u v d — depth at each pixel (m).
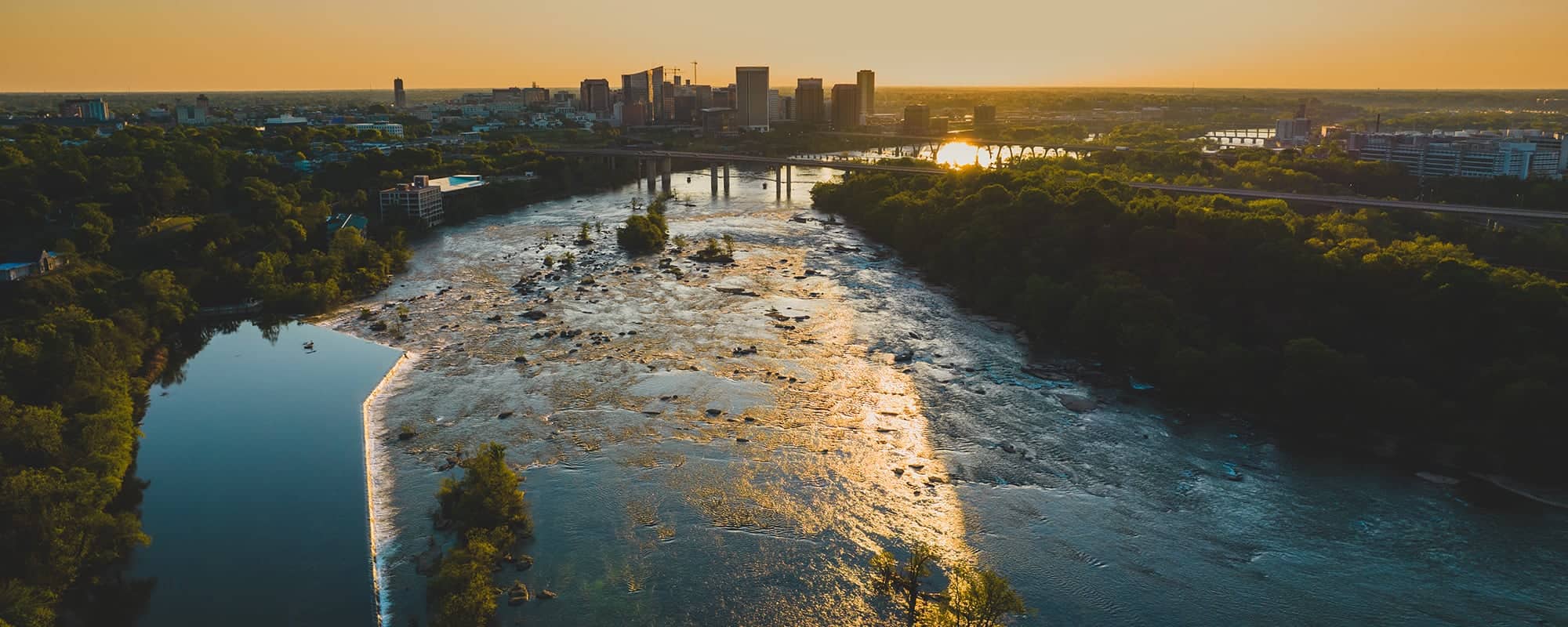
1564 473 183.12
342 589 146.50
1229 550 161.38
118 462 173.38
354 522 166.75
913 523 168.25
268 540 160.88
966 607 134.88
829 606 143.62
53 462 162.12
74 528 142.62
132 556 155.75
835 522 168.12
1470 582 152.50
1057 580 151.50
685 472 186.38
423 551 157.25
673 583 149.12
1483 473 188.38
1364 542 164.38
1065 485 184.00
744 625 139.38
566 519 168.00
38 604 127.94
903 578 149.88
